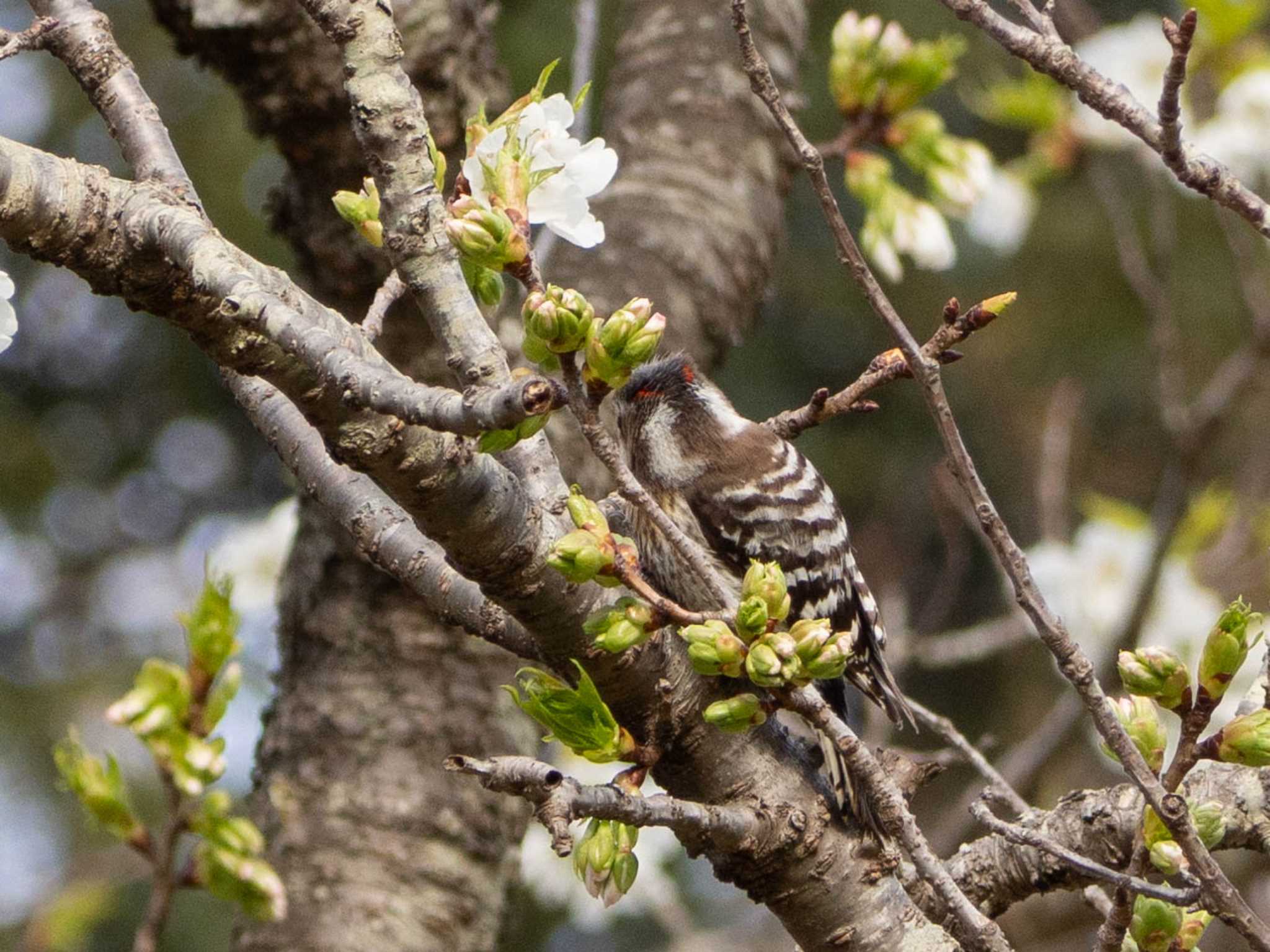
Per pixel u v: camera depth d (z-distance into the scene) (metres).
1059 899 11.95
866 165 7.12
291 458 4.64
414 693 7.11
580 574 3.76
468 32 6.63
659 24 8.55
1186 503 8.59
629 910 10.40
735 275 7.74
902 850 4.61
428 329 6.68
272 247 15.23
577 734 4.02
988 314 4.04
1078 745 10.57
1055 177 13.94
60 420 18.19
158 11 6.48
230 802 5.31
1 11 16.59
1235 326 16.33
